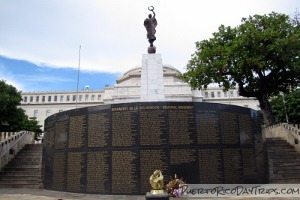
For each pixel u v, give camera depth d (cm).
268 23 2823
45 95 9669
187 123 1268
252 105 8838
